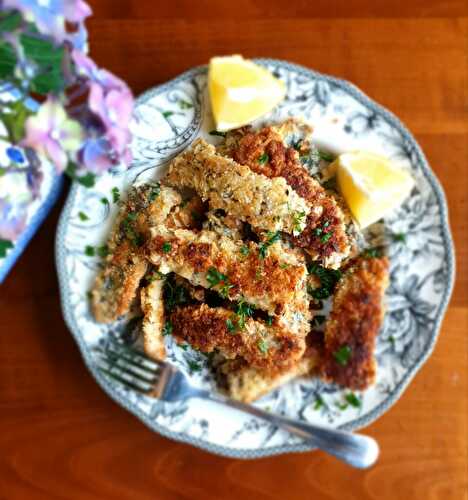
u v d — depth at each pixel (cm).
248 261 29
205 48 33
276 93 30
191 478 34
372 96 33
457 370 34
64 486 33
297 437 31
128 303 30
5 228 19
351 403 32
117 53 33
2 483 33
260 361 30
